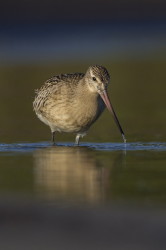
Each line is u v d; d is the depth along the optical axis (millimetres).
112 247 9188
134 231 9688
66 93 16828
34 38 38281
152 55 35500
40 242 9367
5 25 38625
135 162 14578
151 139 17922
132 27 41219
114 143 17375
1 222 10109
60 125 17188
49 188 12133
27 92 26484
